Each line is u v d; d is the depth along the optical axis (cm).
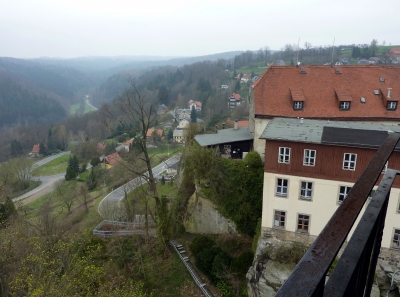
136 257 2680
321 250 146
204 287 2400
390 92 2830
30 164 7156
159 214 2802
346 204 191
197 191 3000
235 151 3259
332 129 2139
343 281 155
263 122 2833
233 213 2786
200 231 3011
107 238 2933
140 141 2730
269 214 2305
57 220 4366
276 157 2202
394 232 1980
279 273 2094
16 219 3192
